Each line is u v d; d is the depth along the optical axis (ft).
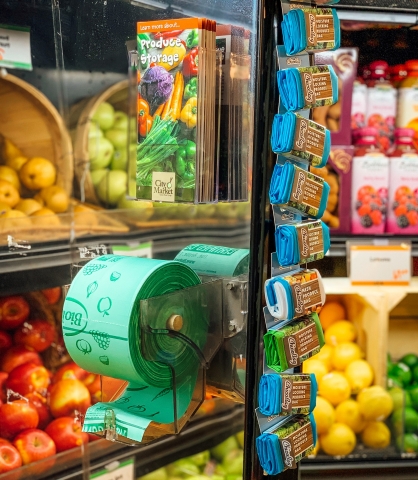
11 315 5.13
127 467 5.24
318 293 3.12
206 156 3.07
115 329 2.99
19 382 5.17
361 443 6.63
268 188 2.92
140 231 5.49
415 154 6.55
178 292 3.04
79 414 5.37
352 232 6.56
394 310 7.17
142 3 3.51
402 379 6.93
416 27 5.92
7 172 5.03
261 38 2.85
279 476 3.17
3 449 5.00
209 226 5.36
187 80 3.03
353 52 6.23
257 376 2.99
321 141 3.02
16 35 4.80
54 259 5.12
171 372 3.13
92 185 5.43
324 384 6.48
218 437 5.80
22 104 5.03
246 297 3.15
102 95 5.32
